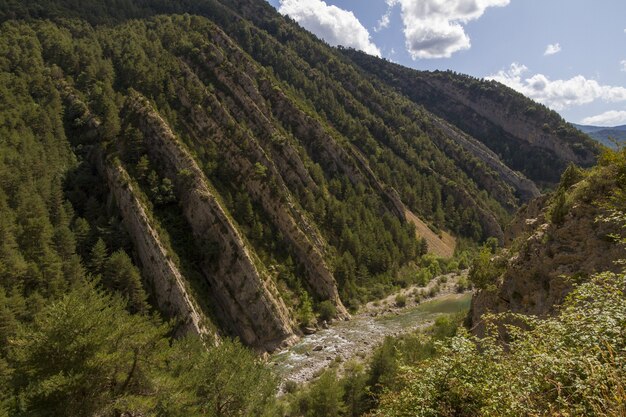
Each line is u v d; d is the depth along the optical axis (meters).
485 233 150.75
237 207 87.56
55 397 19.72
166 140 86.88
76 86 106.25
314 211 106.44
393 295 93.81
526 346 10.55
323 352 64.06
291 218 92.06
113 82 110.50
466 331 12.36
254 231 85.19
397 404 11.52
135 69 112.25
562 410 8.10
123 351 22.17
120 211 75.25
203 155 96.56
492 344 11.29
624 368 8.34
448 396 10.50
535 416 8.41
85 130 93.56
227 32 193.38
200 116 107.12
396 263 106.19
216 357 29.22
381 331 72.19
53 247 61.19
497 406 9.32
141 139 83.75
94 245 66.69
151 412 22.39
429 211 148.50
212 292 74.50
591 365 8.35
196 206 79.75
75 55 113.50
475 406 10.01
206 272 76.00
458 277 106.12
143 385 23.34
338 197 122.00
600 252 21.33
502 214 163.50
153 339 24.34
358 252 99.62
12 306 45.91
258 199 94.88
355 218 111.81
